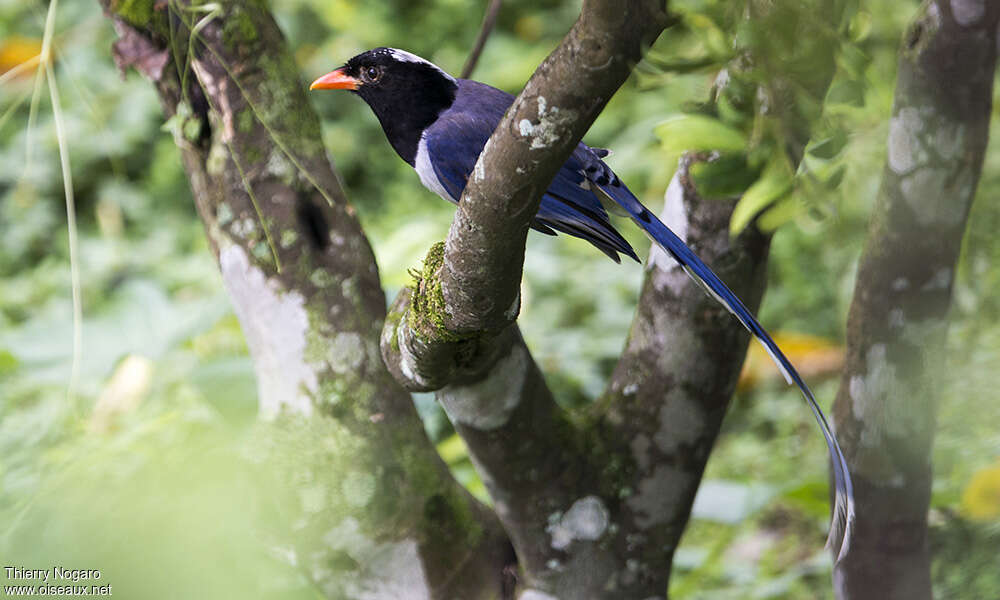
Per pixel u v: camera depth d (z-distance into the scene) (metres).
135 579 5.87
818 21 3.99
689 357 6.53
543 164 4.46
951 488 9.08
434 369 5.65
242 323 7.08
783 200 4.65
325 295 6.83
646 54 4.10
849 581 6.71
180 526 5.89
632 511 6.69
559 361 12.41
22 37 17.09
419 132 7.59
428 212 16.48
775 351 6.10
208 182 7.05
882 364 6.30
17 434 10.01
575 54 4.14
